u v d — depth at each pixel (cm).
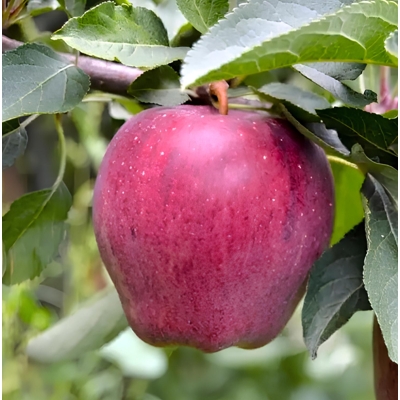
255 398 96
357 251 44
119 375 97
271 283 43
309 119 44
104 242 44
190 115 43
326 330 44
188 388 99
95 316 53
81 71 44
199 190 42
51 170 89
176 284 43
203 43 38
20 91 43
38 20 53
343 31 38
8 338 77
